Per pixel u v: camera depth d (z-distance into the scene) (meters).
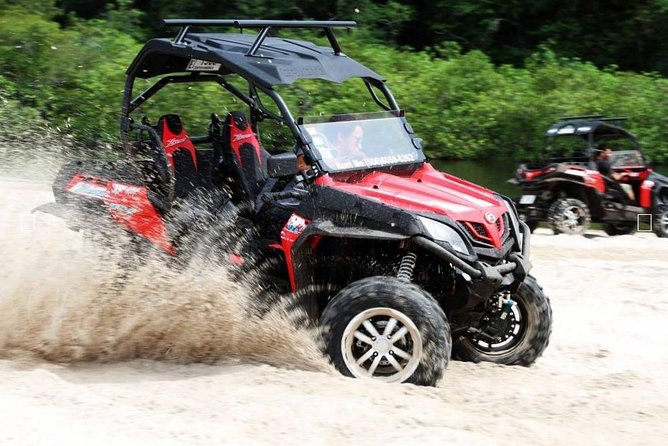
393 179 9.59
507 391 8.79
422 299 8.58
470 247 8.84
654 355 10.53
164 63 10.67
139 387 8.41
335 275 9.66
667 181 21.58
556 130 22.34
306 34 39.28
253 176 10.30
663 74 43.06
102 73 32.88
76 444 6.72
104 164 10.91
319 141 9.52
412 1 43.94
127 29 39.69
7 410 7.41
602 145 23.64
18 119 29.88
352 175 9.54
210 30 38.44
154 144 10.33
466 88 37.81
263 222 10.05
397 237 8.73
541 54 42.19
